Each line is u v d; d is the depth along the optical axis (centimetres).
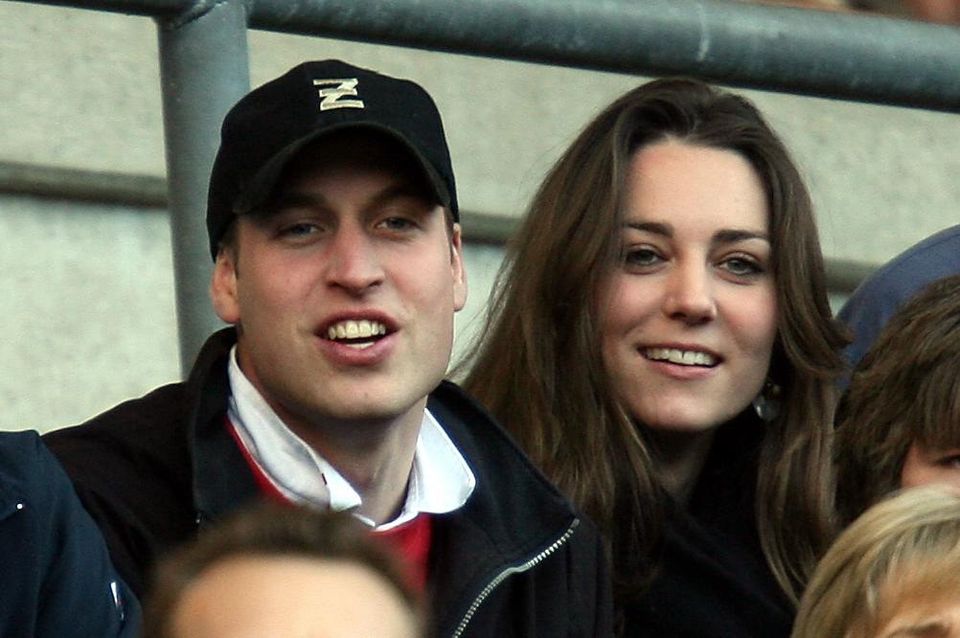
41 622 1107
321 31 1381
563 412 1451
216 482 1211
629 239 1451
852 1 1906
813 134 2052
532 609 1284
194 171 1330
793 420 1469
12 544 1098
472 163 1895
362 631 851
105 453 1224
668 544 1438
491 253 1883
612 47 1459
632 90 1483
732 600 1438
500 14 1422
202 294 1330
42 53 1742
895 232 2073
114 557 1195
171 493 1221
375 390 1214
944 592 1119
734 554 1453
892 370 1382
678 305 1434
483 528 1276
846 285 2050
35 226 1714
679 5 1478
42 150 1725
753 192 1457
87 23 1759
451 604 1245
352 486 1237
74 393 1709
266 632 848
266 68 1786
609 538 1431
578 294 1453
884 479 1384
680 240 1445
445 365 1238
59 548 1116
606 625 1314
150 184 1752
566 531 1295
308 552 870
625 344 1448
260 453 1224
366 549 875
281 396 1225
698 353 1442
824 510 1457
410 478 1266
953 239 1600
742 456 1481
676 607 1432
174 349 1747
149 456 1225
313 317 1215
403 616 862
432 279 1227
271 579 860
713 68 1492
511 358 1470
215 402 1234
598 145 1466
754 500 1466
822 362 1465
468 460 1291
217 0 1339
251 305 1228
